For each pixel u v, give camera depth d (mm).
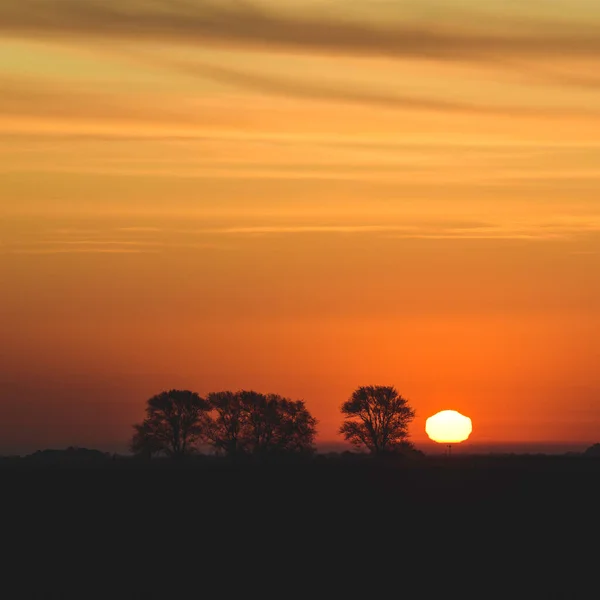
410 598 199500
